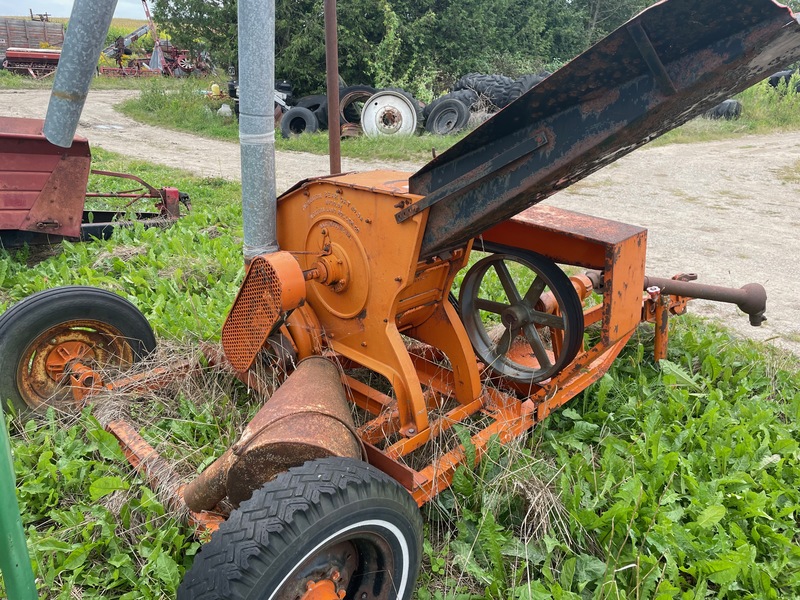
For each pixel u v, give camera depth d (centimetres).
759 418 329
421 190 245
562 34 2678
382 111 1556
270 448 214
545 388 317
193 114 1902
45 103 1942
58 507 275
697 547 248
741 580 242
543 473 288
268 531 178
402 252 257
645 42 167
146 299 462
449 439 296
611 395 372
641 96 180
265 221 299
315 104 1683
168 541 249
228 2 1998
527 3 2508
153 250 562
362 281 276
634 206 924
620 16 3153
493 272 536
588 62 179
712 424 327
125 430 297
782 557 252
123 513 259
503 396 319
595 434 334
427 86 2081
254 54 273
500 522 275
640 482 270
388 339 272
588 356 303
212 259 553
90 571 243
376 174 297
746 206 928
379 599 215
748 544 252
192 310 433
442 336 306
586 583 237
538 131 204
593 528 262
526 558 245
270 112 285
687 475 289
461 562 247
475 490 276
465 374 302
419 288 282
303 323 300
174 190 685
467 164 227
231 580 174
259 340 288
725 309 538
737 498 277
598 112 189
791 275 627
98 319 326
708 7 157
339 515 187
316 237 295
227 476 226
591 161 210
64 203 515
